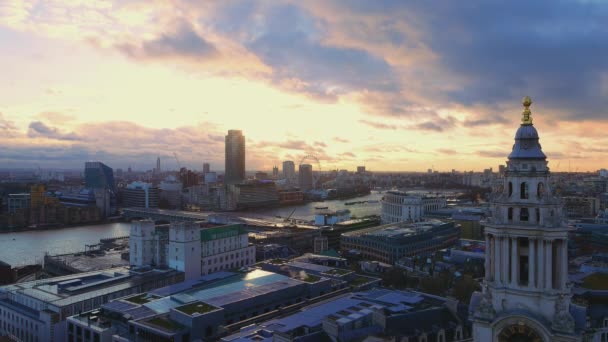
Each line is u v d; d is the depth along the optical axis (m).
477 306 58.41
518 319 54.25
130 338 135.25
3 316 176.12
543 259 54.06
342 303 129.00
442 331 107.00
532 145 56.09
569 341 51.88
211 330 135.75
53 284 188.62
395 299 129.50
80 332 148.88
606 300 123.81
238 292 160.62
